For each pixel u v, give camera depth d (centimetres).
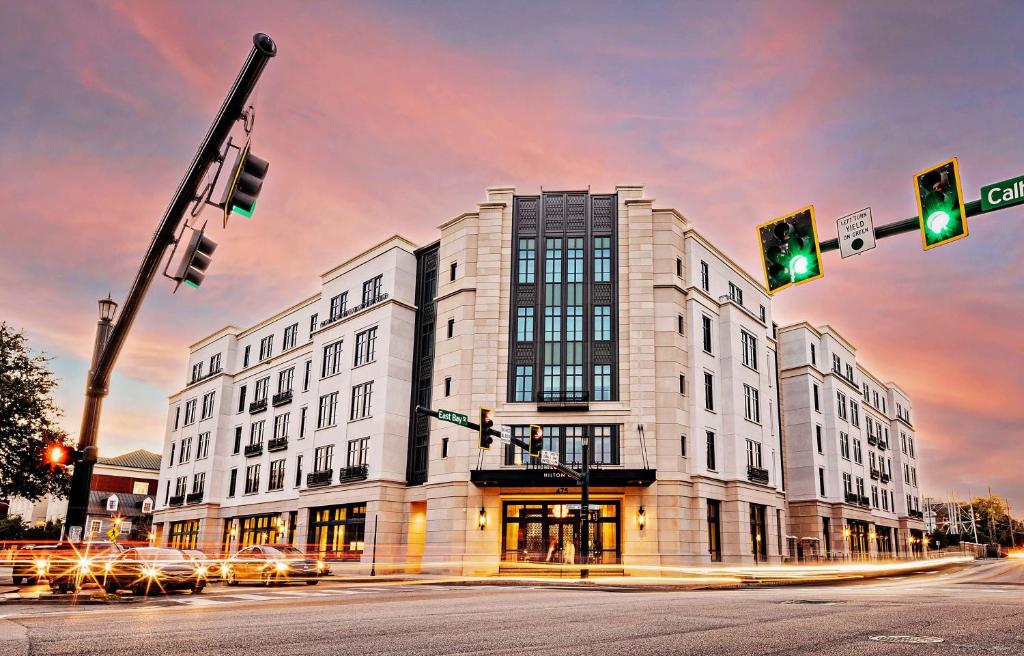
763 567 4228
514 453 4000
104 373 1709
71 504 1730
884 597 1912
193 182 1059
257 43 902
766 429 4716
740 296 4934
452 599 2009
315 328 5456
